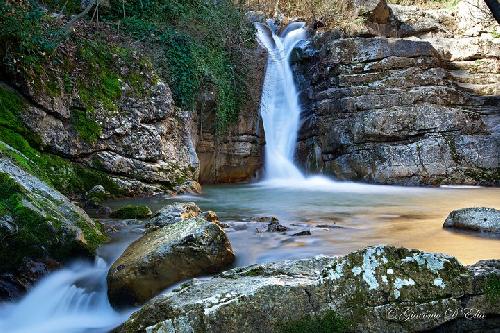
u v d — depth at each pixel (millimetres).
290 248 6129
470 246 6188
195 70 12969
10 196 5738
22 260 5453
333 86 16109
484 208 7355
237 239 6480
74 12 12508
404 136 14922
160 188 10977
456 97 15734
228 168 14414
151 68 11555
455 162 14562
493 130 15305
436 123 14898
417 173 14375
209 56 13750
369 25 18906
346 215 9062
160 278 4984
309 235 6863
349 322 3557
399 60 16062
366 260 3725
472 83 17344
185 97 12633
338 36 17344
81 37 10766
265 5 21922
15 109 9078
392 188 13820
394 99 15219
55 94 9641
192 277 5059
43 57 9672
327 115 15844
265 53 16125
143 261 5012
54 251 5652
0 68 9156
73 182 9531
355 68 16031
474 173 14445
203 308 3568
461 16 20125
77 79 10164
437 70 16266
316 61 17078
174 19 14156
